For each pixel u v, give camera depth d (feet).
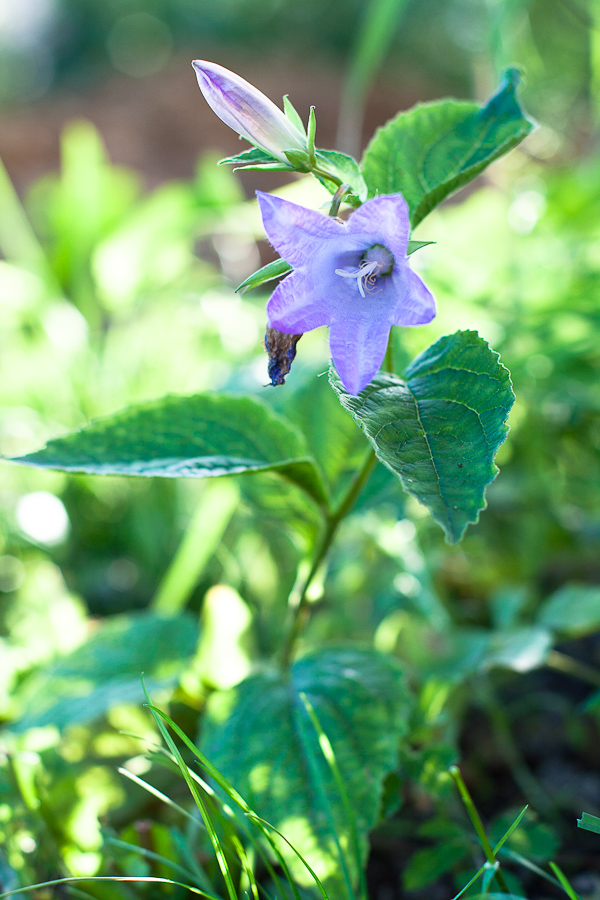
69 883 2.01
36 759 2.08
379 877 2.15
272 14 15.33
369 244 1.81
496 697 2.44
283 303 1.80
